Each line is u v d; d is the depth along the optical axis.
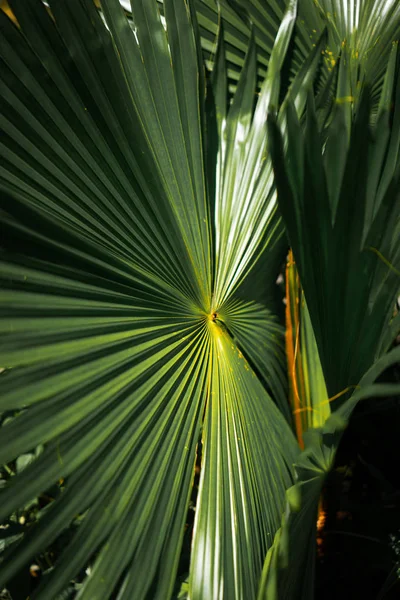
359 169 1.36
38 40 1.32
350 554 1.72
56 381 1.27
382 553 1.71
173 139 1.49
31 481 1.23
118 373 1.33
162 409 1.37
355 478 2.00
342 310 1.41
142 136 1.44
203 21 1.76
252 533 1.37
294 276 1.55
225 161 1.61
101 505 1.28
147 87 1.45
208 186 1.57
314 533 1.45
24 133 1.31
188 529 1.74
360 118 1.33
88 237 1.35
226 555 1.34
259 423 1.45
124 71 1.43
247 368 1.50
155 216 1.44
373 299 1.42
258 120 1.60
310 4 1.77
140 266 1.40
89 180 1.37
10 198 1.28
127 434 1.32
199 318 1.47
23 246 1.28
